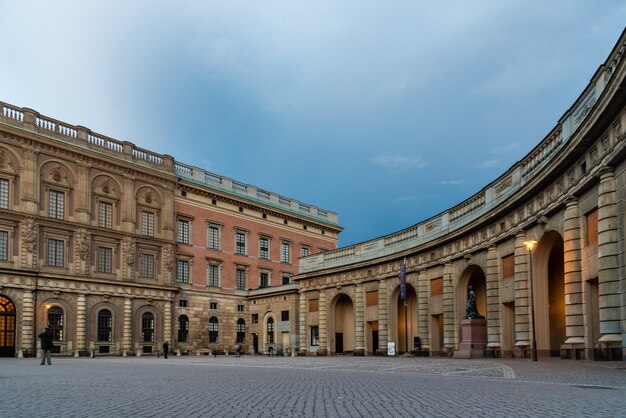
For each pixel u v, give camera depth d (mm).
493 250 38438
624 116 21594
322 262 63781
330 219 103562
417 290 49781
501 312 37438
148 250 71562
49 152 62094
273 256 90812
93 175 66250
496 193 38688
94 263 65312
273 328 79000
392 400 12461
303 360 43781
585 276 26453
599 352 24000
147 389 15836
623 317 22609
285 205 94750
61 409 11117
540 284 32594
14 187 59156
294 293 75688
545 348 32156
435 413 10164
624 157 22422
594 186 25281
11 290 57594
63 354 61062
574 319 26938
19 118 60281
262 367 30625
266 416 9977
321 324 61938
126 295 67938
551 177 29469
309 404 11852
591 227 25969
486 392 13836
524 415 9688
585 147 25656
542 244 32031
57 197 62812
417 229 50938
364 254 58000
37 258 60000
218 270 81875
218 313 80562
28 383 18281
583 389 13852
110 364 36500
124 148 69812
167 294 73062
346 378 20172
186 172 79188
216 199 82688
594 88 25766
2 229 57625
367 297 56969
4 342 56906
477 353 38625
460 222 44406
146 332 70500
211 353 78500
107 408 11273
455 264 44750
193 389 15805
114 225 67938
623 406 10617
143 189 71750
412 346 52906
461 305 44094
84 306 63469
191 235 78500
